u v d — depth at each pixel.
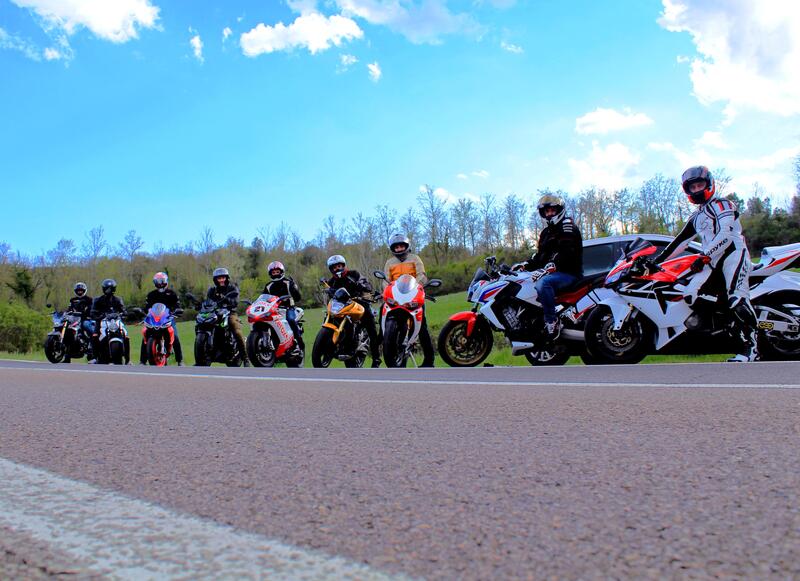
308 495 1.56
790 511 1.32
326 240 62.66
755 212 39.66
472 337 7.00
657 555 1.09
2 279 58.25
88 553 1.16
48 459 2.09
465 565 1.07
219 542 1.21
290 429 2.56
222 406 3.37
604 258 8.13
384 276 7.61
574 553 1.11
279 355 8.92
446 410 2.95
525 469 1.77
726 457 1.83
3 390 4.64
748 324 5.68
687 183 5.94
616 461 1.83
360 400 3.45
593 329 6.21
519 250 56.03
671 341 6.07
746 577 0.98
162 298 10.95
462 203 61.84
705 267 5.89
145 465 1.96
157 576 1.04
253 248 67.94
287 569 1.06
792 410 2.56
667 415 2.58
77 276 64.62
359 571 1.05
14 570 1.07
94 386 4.83
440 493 1.54
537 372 4.97
